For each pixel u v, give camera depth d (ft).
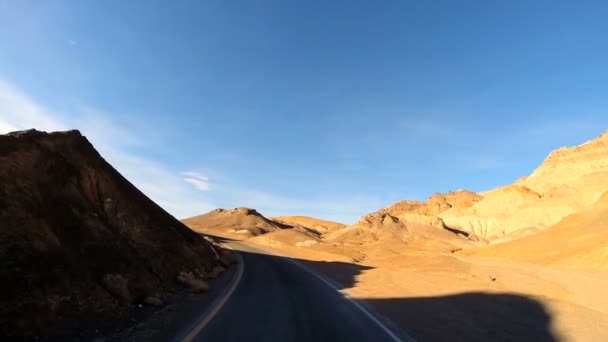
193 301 46.65
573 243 206.39
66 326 28.84
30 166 46.60
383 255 241.76
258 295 54.90
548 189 620.08
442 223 626.64
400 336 31.63
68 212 46.06
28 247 34.04
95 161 67.77
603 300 63.57
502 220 587.68
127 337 28.45
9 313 26.58
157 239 66.59
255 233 496.23
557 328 35.60
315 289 64.64
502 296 58.18
